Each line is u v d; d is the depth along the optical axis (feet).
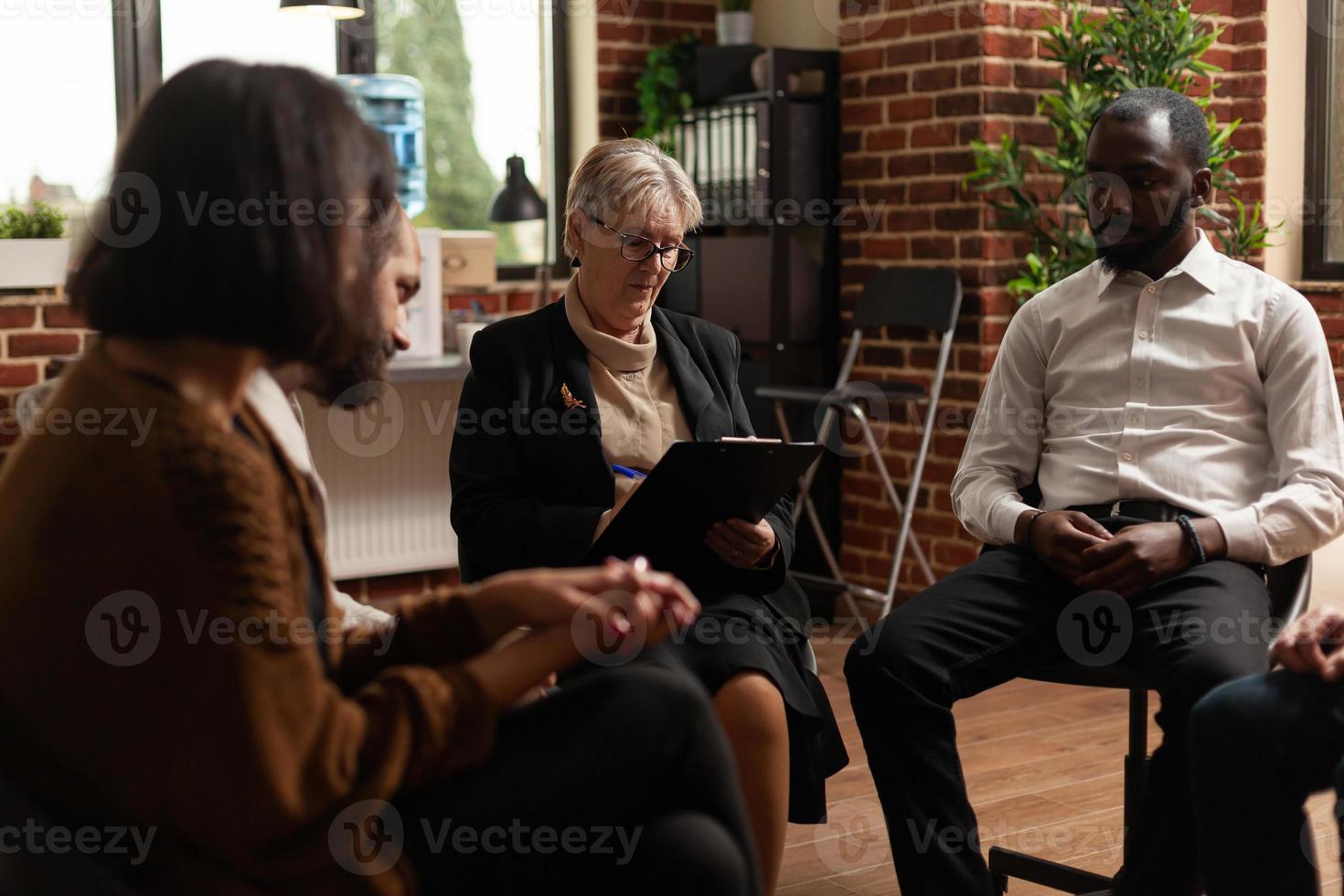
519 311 16.31
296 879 3.40
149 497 3.23
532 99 17.03
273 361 3.67
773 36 16.70
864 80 15.25
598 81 16.79
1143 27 13.17
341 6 13.76
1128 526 7.10
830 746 6.81
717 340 7.68
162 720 3.23
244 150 3.46
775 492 6.27
